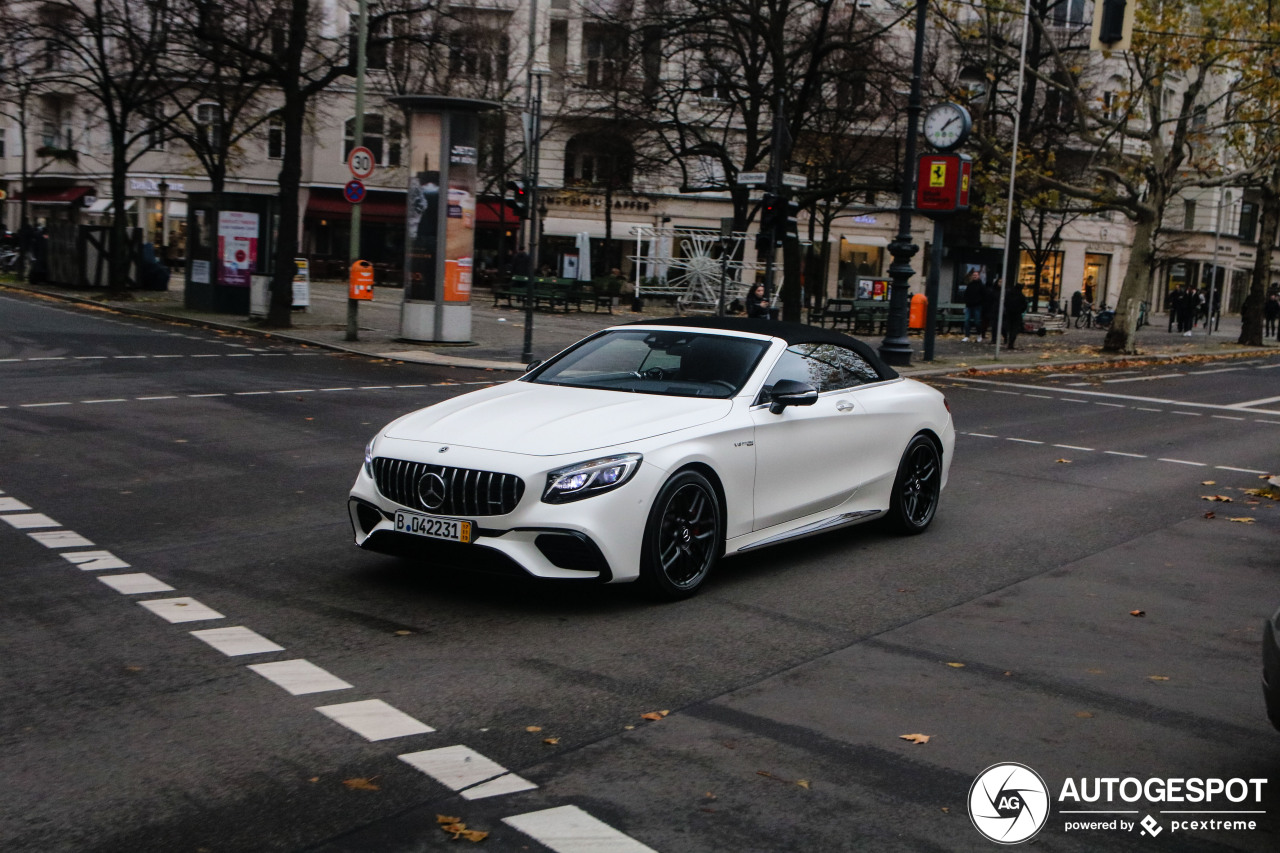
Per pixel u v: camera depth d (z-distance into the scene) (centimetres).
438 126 2186
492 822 369
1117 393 2081
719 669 532
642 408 661
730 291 3703
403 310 2247
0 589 612
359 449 1088
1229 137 3194
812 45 2972
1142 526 912
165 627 560
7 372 1505
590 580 600
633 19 3156
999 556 793
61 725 436
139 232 3462
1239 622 650
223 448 1059
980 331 3319
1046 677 540
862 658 557
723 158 3231
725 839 364
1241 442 1466
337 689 485
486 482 593
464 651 542
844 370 804
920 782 415
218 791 384
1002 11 2970
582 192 4853
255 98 3962
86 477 909
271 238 2709
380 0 2639
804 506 734
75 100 5069
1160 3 2866
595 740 441
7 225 6206
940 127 2386
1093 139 3036
